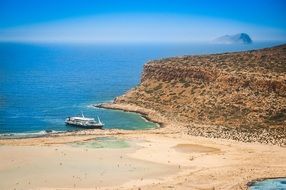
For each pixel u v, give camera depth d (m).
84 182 88.75
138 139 125.75
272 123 138.88
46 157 104.56
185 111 159.38
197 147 117.62
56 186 86.31
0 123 147.38
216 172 96.00
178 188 85.62
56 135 130.50
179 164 102.00
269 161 104.62
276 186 88.00
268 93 149.62
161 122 152.00
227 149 115.56
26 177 90.75
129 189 84.69
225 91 159.38
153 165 100.88
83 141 122.50
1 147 112.88
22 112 165.50
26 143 118.56
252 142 123.06
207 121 149.00
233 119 145.75
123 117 160.50
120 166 99.50
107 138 126.69
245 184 88.44
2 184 86.56
